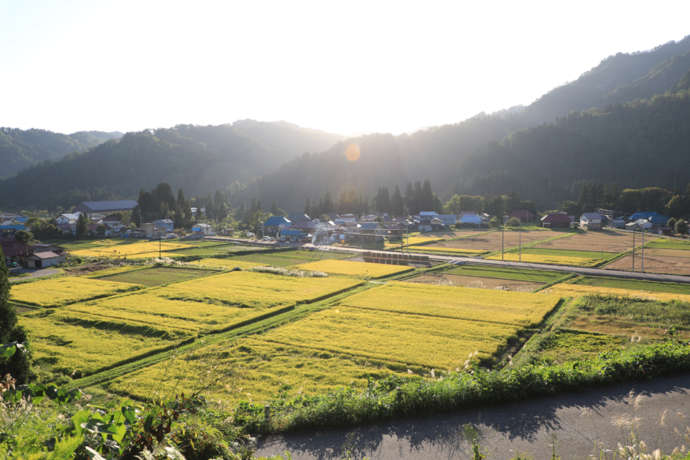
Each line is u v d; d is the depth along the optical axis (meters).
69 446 4.05
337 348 33.66
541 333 37.56
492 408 13.27
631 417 12.05
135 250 101.25
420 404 13.38
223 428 9.09
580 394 13.76
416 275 73.12
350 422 13.00
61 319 43.62
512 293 54.09
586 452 10.56
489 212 172.25
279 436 12.65
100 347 35.16
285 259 91.62
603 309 43.31
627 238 119.94
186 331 38.84
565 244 108.31
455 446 11.44
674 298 50.03
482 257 89.81
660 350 15.48
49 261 79.88
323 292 55.31
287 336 36.88
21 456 3.96
